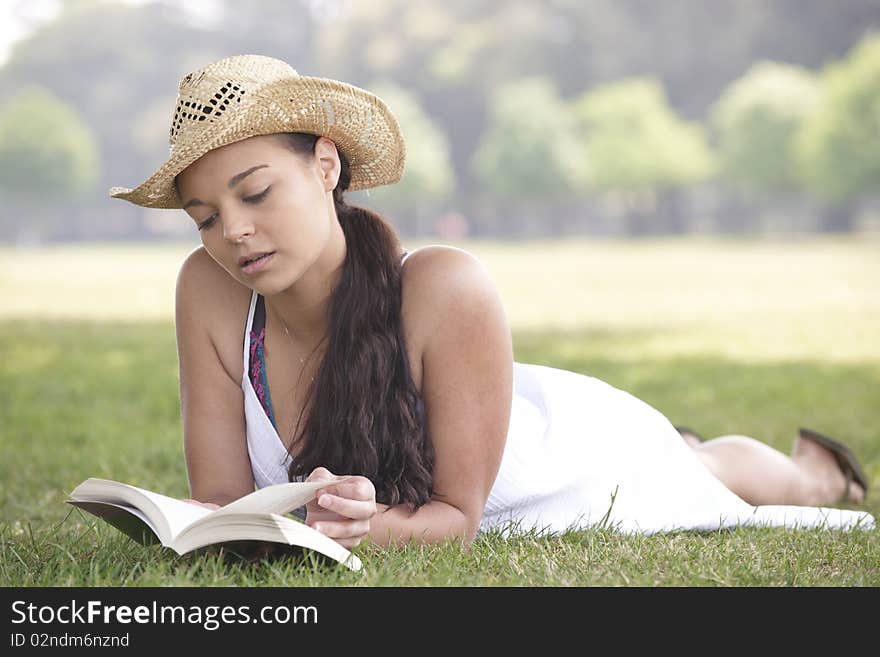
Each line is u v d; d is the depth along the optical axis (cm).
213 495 834
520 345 3195
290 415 816
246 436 842
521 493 907
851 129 18250
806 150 19050
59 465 1338
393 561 736
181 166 691
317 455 788
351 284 776
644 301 5375
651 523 933
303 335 803
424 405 801
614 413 980
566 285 6862
